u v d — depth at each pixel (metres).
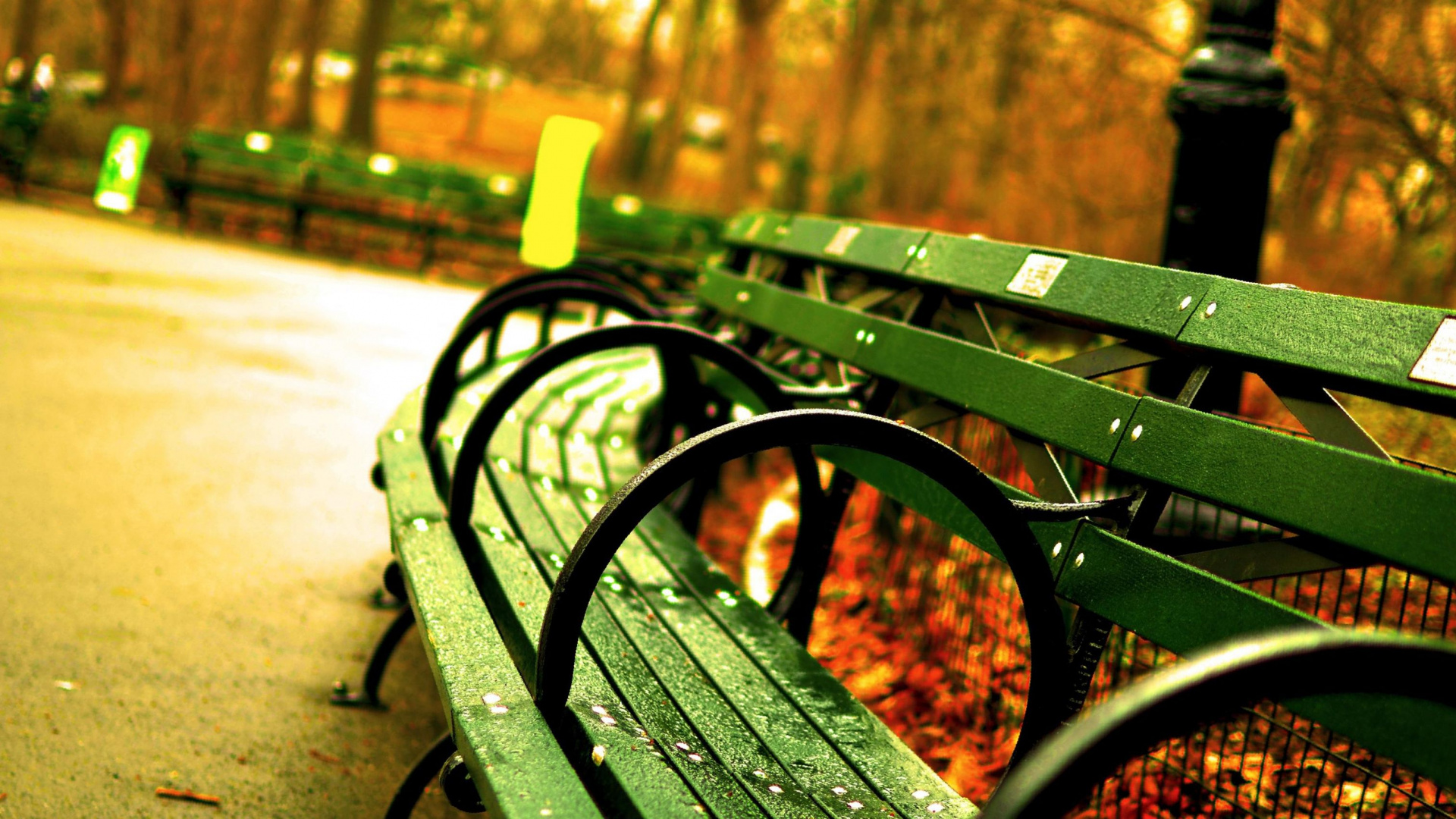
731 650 2.26
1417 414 4.22
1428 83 5.41
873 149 21.92
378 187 15.55
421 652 3.88
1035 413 2.20
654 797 1.57
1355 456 1.55
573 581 1.73
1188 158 3.89
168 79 24.34
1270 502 1.64
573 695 1.85
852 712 2.05
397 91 40.19
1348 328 1.69
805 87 41.09
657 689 2.00
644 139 35.34
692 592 2.58
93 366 7.13
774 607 2.69
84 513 4.66
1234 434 1.75
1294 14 5.62
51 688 3.23
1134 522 1.94
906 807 1.74
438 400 3.49
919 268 2.91
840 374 3.18
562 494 3.18
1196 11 6.34
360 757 3.12
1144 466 1.89
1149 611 1.75
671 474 1.74
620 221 16.38
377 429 6.74
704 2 35.00
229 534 4.69
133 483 5.11
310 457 5.96
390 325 10.41
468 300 13.33
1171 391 3.55
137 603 3.89
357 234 16.27
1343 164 6.95
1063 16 7.12
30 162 17.50
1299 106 5.81
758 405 3.23
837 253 3.52
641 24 36.81
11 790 2.71
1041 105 8.66
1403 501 1.47
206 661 3.54
